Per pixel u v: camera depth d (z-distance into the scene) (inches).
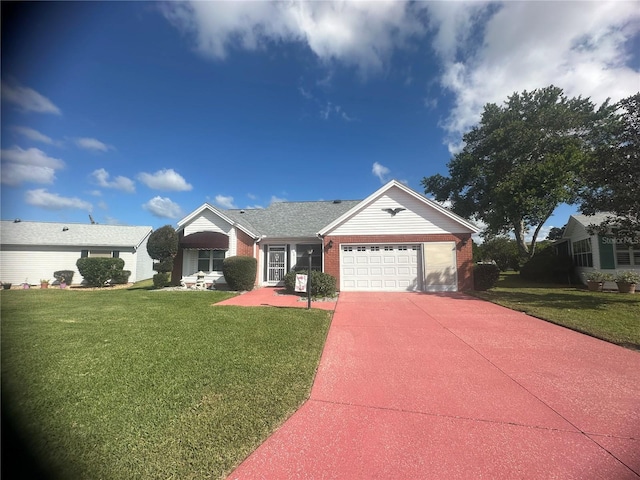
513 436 120.1
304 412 138.7
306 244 679.7
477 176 989.2
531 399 151.6
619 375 181.0
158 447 110.1
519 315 354.0
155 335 260.5
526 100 952.3
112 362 194.5
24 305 420.8
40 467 99.7
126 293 558.9
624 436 119.8
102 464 101.1
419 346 239.9
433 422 130.6
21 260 905.5
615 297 485.4
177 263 677.9
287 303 447.2
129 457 104.7
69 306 411.8
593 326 291.1
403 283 582.6
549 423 129.6
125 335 260.4
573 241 792.9
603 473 99.0
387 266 589.0
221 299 483.2
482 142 1010.1
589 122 882.1
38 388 156.2
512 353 222.4
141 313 359.6
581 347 235.6
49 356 205.5
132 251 984.9
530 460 105.6
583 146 859.4
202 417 130.4
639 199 409.4
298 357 207.3
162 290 605.3
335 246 600.1
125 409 136.0
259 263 676.1
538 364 199.8
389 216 593.0
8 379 167.6
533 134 861.8
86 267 823.1
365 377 179.5
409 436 120.1
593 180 467.8
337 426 127.0
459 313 366.9
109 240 987.9
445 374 184.2
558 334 273.0
